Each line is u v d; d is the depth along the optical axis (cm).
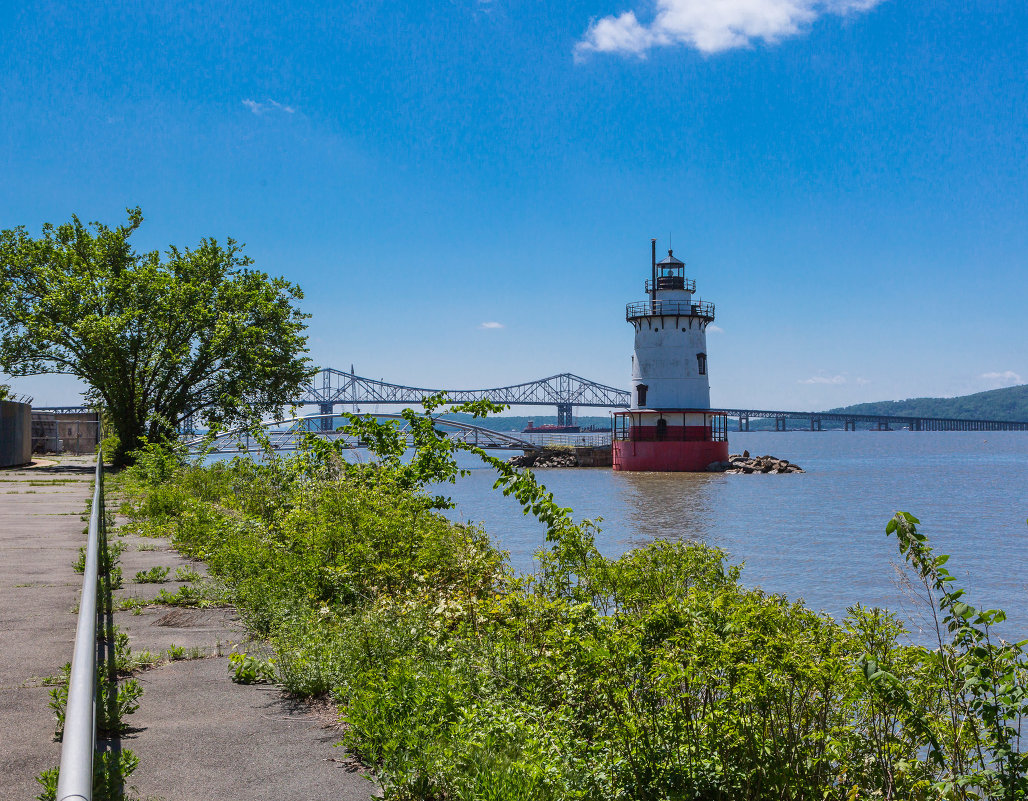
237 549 1027
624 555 798
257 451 1788
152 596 930
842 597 1608
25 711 531
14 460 3522
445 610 714
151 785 434
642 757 420
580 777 411
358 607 763
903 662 490
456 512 3241
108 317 3644
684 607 502
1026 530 2920
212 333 3828
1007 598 1655
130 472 2784
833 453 14112
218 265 4066
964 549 2438
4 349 3766
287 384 4031
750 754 423
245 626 786
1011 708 420
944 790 419
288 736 511
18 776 427
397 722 469
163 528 1459
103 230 4050
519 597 671
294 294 4197
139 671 647
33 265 3922
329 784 441
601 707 488
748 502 4291
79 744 179
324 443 1326
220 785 436
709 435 7544
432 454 1217
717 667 448
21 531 1459
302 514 1078
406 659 569
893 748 463
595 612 511
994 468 8338
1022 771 411
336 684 584
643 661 468
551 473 7419
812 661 466
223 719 539
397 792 421
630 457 7544
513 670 566
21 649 688
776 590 1711
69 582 999
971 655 440
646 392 7481
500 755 426
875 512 3700
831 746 441
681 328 7412
